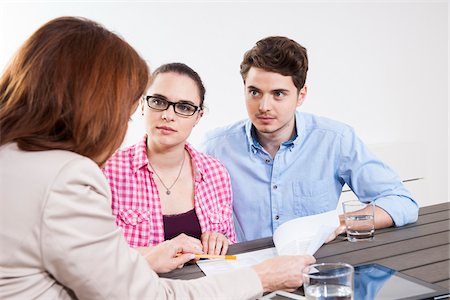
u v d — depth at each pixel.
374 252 1.37
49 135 0.89
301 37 3.18
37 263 0.85
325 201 1.93
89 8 2.67
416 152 3.44
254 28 3.04
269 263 1.12
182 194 1.72
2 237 0.84
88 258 0.85
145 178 1.67
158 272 1.26
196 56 2.92
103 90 0.88
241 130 1.96
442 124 3.70
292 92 1.71
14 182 0.85
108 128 0.90
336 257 1.34
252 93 1.73
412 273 1.20
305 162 1.91
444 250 1.36
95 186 0.88
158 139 1.61
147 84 0.97
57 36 0.89
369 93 3.42
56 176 0.84
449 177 3.75
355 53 3.35
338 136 1.91
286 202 1.92
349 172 1.90
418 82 3.58
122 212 1.63
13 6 2.53
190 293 1.00
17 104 0.88
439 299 1.06
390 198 1.68
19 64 0.89
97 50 0.89
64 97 0.87
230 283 1.04
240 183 1.92
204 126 2.97
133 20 2.76
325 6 3.22
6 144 0.89
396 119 3.53
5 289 0.84
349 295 0.95
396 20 3.45
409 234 1.52
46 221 0.83
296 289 1.13
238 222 1.95
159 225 1.64
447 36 3.64
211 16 2.93
